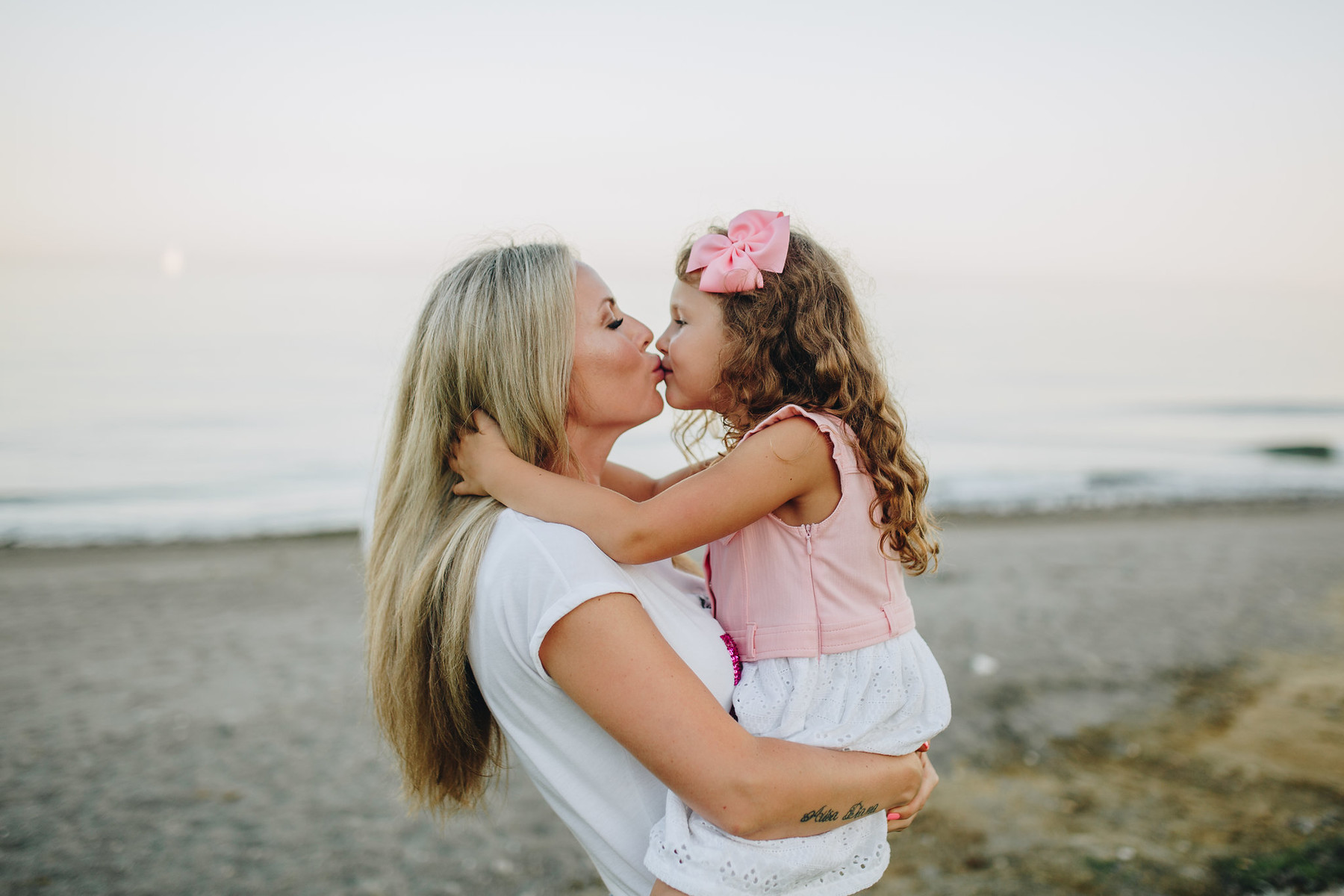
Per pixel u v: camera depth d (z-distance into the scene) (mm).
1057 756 4773
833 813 1348
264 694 6023
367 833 4219
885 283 102812
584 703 1256
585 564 1289
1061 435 21922
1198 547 10906
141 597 8773
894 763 1469
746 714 1498
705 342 1855
